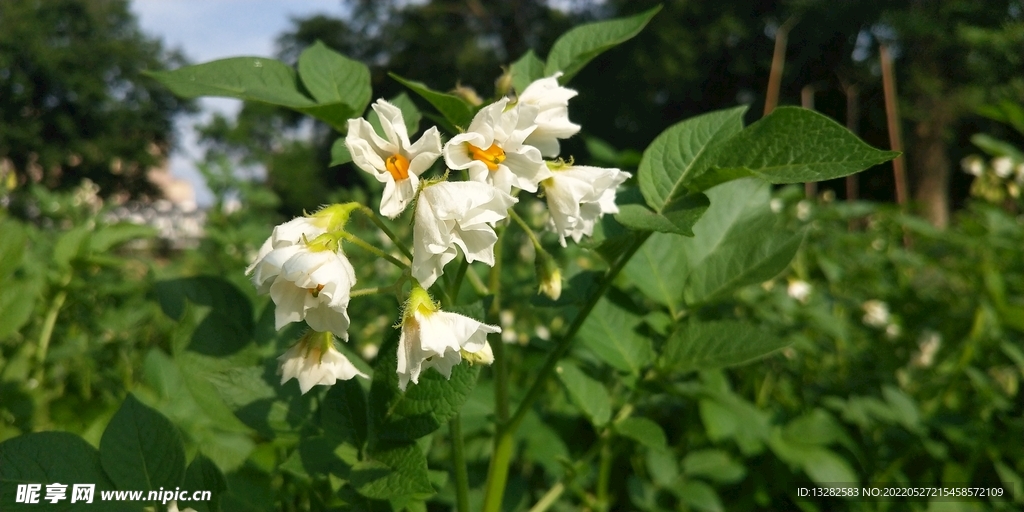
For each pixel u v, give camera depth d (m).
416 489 0.15
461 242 0.15
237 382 0.19
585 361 0.30
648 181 0.18
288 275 0.14
